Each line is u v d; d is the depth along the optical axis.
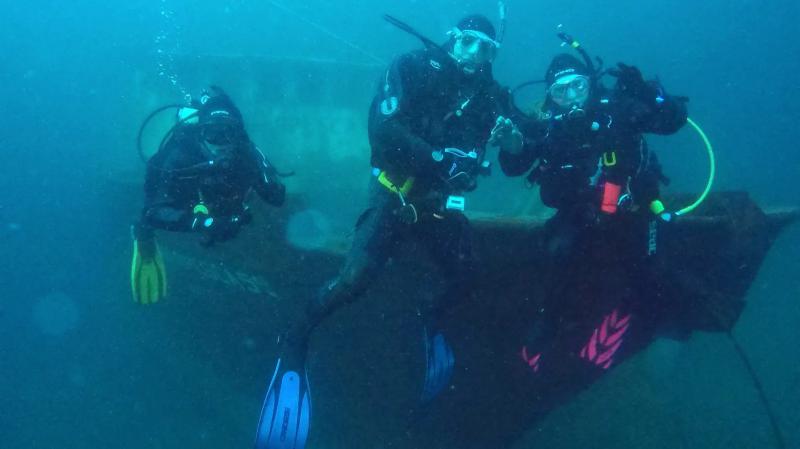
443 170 2.29
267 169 2.76
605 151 2.38
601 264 2.78
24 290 7.45
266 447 2.46
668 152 12.12
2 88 10.95
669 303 2.91
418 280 3.02
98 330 7.11
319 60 5.34
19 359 7.61
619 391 4.94
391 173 2.37
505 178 6.51
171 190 2.65
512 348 3.29
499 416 3.74
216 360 5.30
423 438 4.07
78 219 6.24
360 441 4.48
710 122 27.95
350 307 3.33
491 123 2.38
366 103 5.50
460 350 3.32
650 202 2.56
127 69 5.39
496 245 2.86
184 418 6.79
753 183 20.48
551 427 4.75
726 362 8.98
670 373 6.64
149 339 6.11
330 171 5.24
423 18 19.28
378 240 2.43
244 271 3.69
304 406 2.55
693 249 3.23
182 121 2.65
